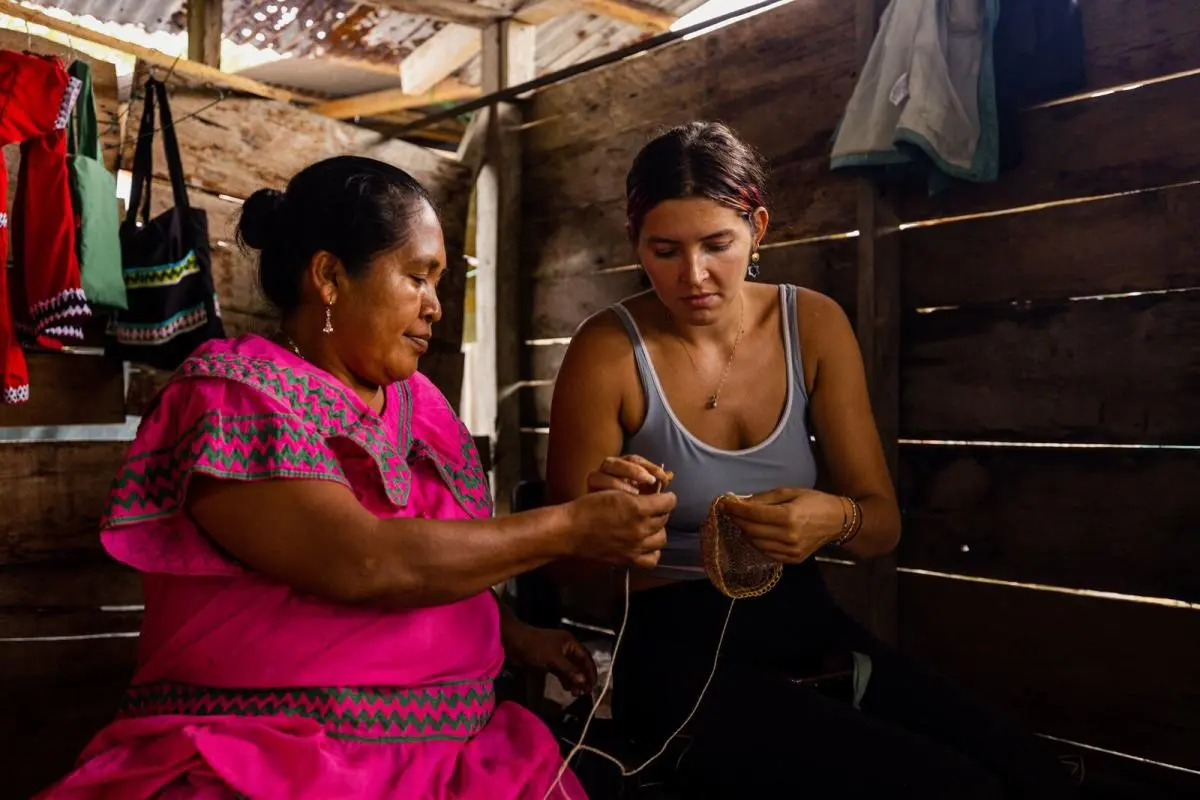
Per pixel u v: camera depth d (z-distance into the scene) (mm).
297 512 1189
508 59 4207
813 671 1634
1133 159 2396
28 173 2555
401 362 1344
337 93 5781
